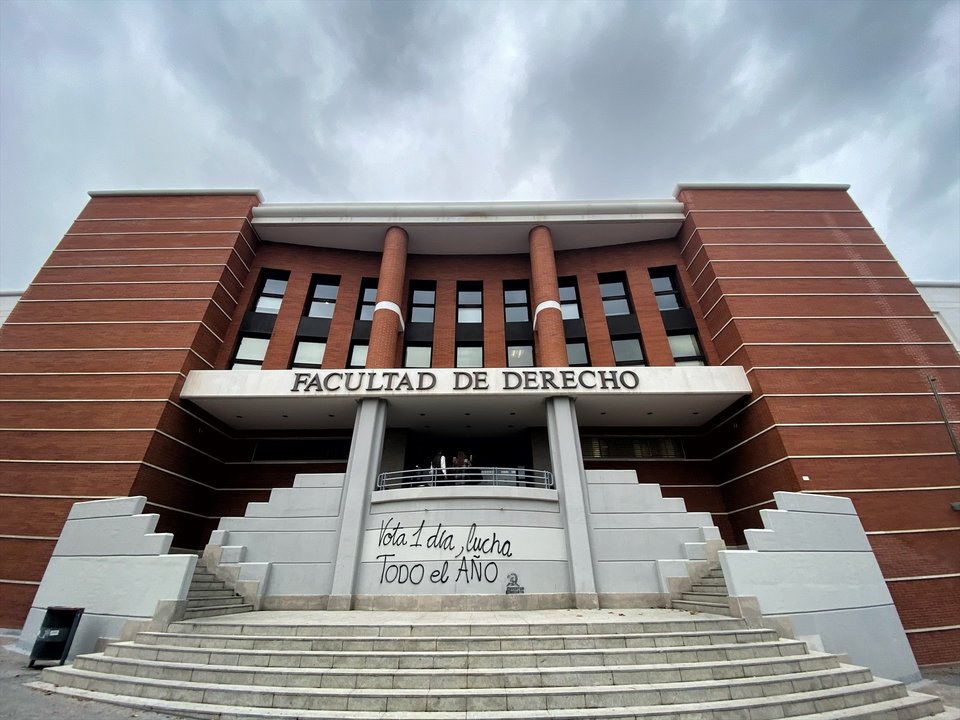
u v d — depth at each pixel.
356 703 5.92
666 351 19.23
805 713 6.21
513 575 12.55
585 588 12.52
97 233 19.47
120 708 6.21
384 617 10.03
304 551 12.99
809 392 15.77
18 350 16.45
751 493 16.16
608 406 17.08
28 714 5.96
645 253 22.14
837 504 11.35
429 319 21.39
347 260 22.33
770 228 19.95
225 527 13.06
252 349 19.33
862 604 10.34
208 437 17.44
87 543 10.98
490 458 19.75
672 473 18.42
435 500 13.44
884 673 9.84
